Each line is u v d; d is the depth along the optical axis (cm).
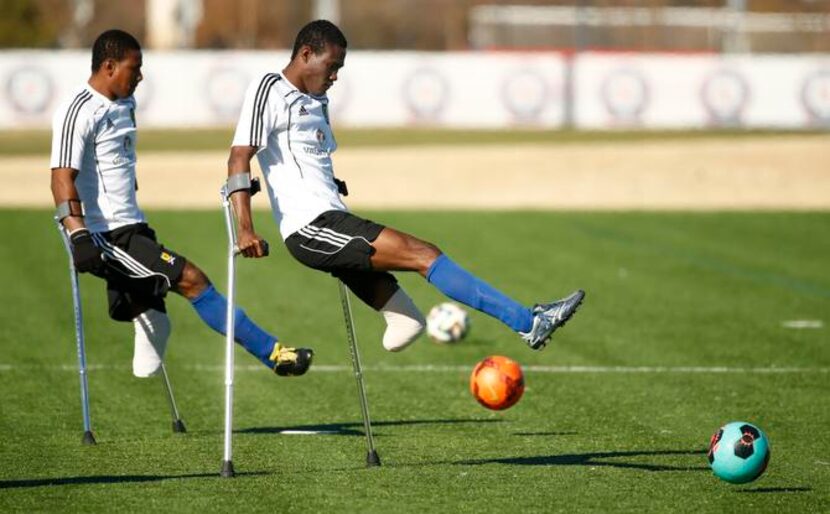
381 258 2666
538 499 2475
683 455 2930
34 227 8094
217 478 2625
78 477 2636
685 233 8181
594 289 5966
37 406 3503
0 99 15600
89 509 2372
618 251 7325
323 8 18612
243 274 6338
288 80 2744
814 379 3978
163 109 16100
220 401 3619
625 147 12681
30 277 6181
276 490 2520
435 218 8875
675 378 3984
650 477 2684
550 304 2623
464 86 16338
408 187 10581
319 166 2764
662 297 5753
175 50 17950
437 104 16338
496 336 4788
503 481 2625
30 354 4347
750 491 2575
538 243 7644
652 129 16150
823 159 11800
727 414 3441
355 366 2784
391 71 16288
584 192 10381
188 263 2922
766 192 10362
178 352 4434
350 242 2675
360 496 2478
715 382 3919
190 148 13312
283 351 2838
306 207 2722
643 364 4225
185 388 3809
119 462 2791
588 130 16025
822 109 16338
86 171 2948
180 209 9181
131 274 2942
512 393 2667
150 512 2353
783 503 2483
